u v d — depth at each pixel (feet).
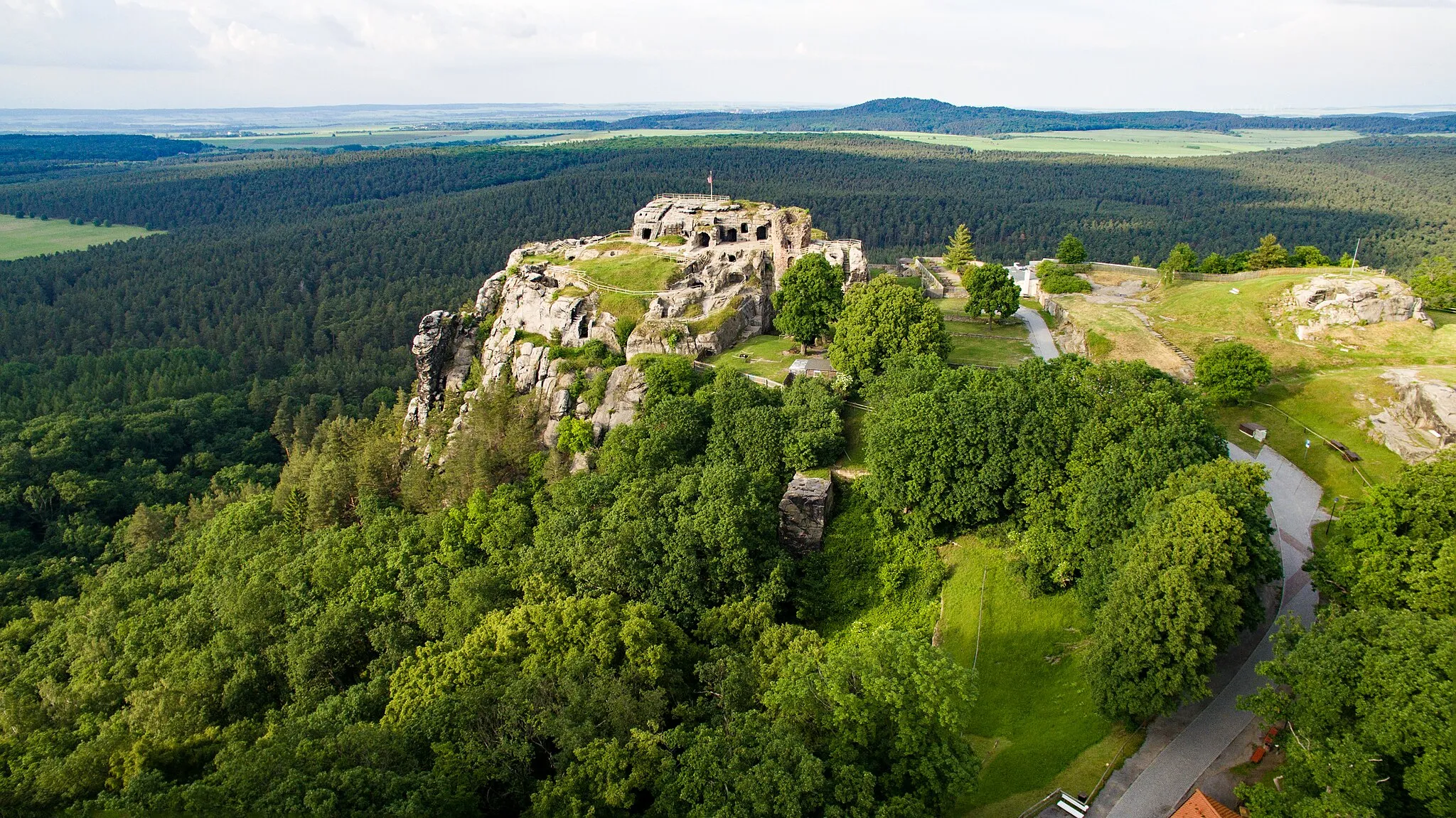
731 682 175.52
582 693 167.53
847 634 217.15
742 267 409.90
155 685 230.68
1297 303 361.71
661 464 281.74
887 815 132.67
